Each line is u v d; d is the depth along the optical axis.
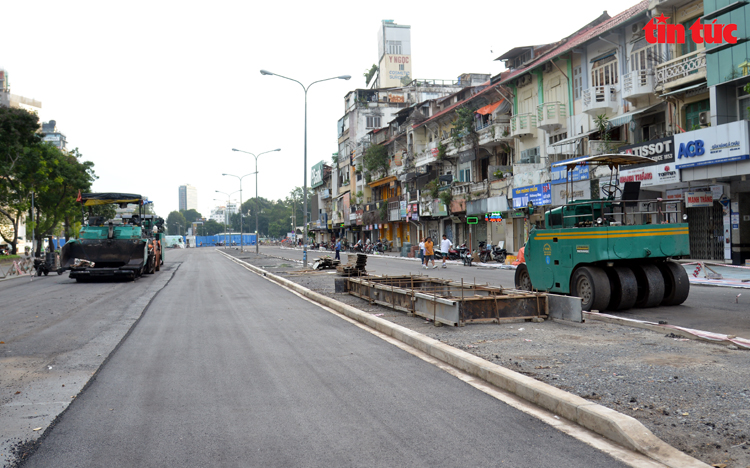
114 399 5.42
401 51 72.56
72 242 23.00
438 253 35.38
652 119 23.86
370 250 56.50
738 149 17.89
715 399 4.71
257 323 10.61
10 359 7.39
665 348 6.92
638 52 23.97
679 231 10.87
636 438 3.89
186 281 22.91
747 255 20.61
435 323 9.17
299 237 102.38
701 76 20.09
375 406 5.02
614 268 10.50
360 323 10.35
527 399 5.11
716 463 3.53
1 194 44.41
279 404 5.16
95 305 14.10
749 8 17.97
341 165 77.06
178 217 197.75
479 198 36.59
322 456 3.88
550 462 3.67
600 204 11.45
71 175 48.44
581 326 8.84
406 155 51.44
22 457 3.95
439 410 4.86
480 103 38.50
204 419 4.77
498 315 9.27
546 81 31.22
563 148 29.11
